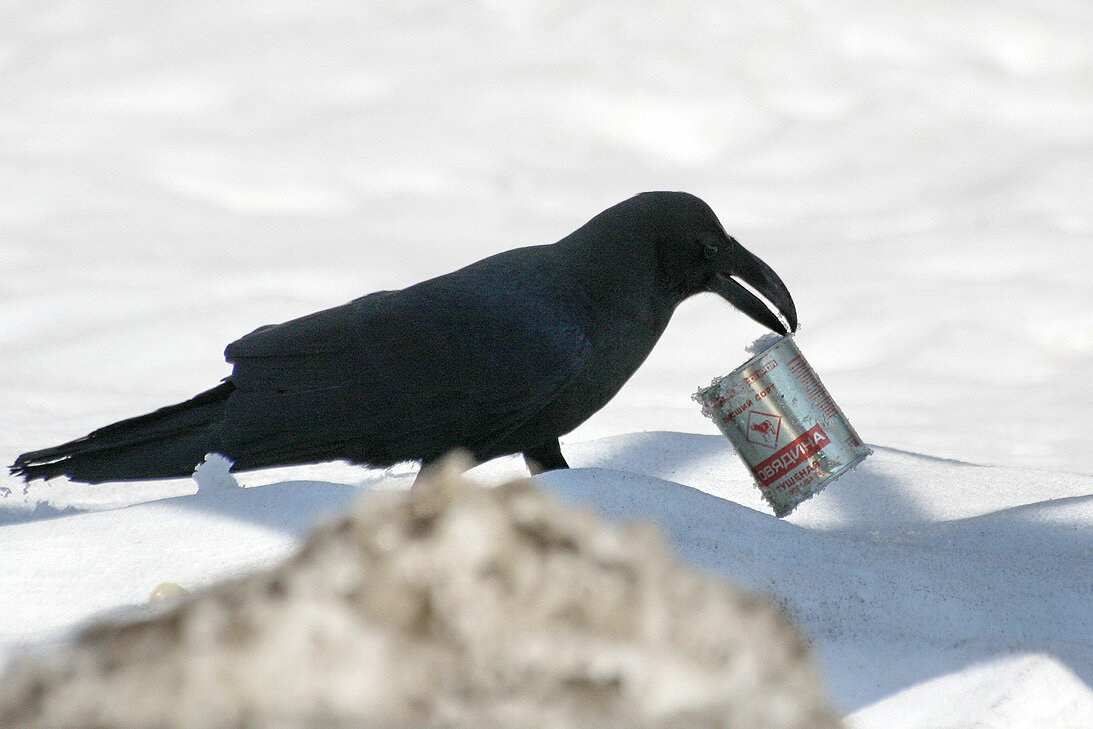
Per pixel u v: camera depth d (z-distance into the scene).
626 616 1.19
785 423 6.68
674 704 1.17
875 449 8.73
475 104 22.33
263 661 1.13
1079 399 12.02
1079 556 6.46
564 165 20.84
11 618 5.12
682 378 12.09
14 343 12.48
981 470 8.39
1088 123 22.77
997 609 5.52
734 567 5.39
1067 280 15.17
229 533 5.92
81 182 18.52
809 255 16.62
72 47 24.52
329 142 20.64
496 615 1.15
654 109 22.47
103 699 1.14
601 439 8.73
